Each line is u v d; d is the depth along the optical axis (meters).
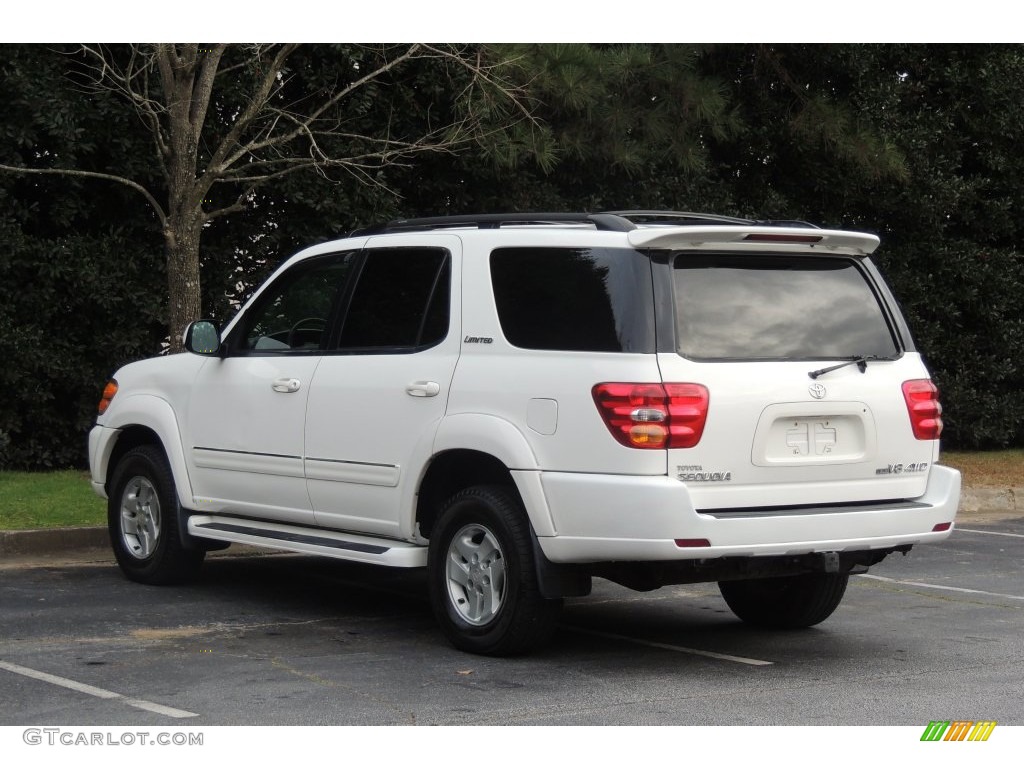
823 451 6.57
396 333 7.39
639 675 6.55
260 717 5.60
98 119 13.32
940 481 6.95
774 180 18.58
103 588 8.73
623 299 6.36
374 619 7.91
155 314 13.93
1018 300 19.08
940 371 18.77
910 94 19.00
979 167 19.56
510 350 6.73
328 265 8.00
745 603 7.95
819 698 6.10
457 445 6.80
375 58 14.18
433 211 15.84
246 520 8.34
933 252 18.66
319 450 7.63
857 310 6.91
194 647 7.01
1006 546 11.73
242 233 14.83
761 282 6.66
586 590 6.57
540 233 6.80
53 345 13.65
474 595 6.88
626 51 14.42
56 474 13.36
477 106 13.33
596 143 15.12
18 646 6.95
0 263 13.02
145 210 14.22
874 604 8.84
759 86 17.97
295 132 11.95
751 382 6.36
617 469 6.21
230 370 8.32
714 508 6.27
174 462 8.59
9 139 13.04
